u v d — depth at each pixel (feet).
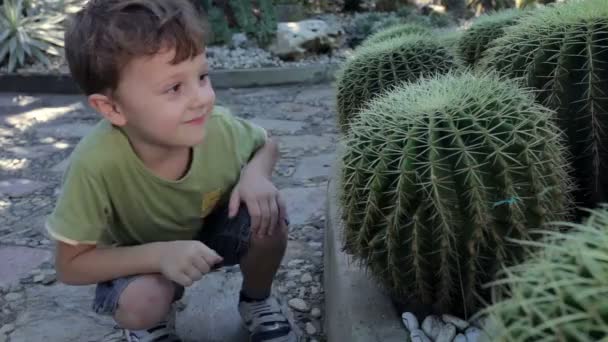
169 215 5.19
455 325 4.62
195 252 4.67
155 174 4.93
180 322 6.47
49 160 12.17
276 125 13.80
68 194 4.73
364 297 5.22
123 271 4.83
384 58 7.36
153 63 4.27
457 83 4.77
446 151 4.25
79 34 4.42
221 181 5.33
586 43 5.25
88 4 4.53
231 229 5.44
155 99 4.39
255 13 21.17
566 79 5.34
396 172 4.31
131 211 5.07
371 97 7.28
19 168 11.76
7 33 18.83
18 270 7.84
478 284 4.47
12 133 13.96
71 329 6.51
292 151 11.97
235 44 20.01
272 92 16.93
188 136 4.59
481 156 4.22
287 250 8.02
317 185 10.17
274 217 5.21
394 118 4.53
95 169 4.71
